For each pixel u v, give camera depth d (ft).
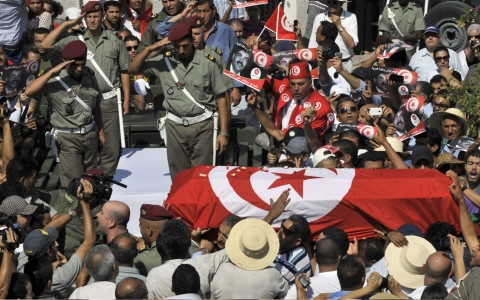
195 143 75.46
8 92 79.92
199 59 74.49
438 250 59.67
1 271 51.60
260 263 55.26
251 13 101.86
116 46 80.74
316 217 63.21
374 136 71.20
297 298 53.57
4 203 60.90
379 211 63.31
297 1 111.14
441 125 78.84
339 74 84.53
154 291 55.01
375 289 51.19
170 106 75.10
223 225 60.59
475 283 52.60
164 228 56.70
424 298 51.60
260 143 81.61
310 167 69.82
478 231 63.16
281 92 78.02
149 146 86.17
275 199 62.95
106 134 80.43
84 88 76.18
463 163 71.41
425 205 63.57
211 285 55.36
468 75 87.97
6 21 92.89
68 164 76.69
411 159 72.08
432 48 93.71
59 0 104.58
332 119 77.41
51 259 58.03
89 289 53.42
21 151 79.97
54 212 68.18
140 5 97.66
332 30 88.79
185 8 83.15
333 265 55.88
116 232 59.26
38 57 85.46
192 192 63.62
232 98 86.79
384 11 103.45
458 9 102.32
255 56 75.10
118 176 78.69
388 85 83.51
